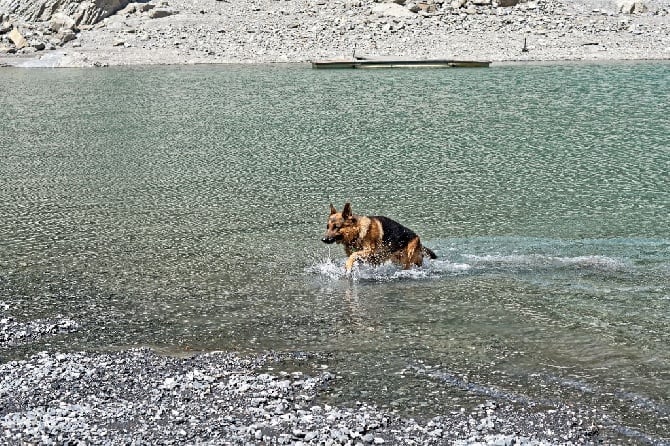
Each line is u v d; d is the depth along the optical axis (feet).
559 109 97.96
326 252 43.78
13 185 61.52
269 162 68.69
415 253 40.06
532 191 56.80
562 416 25.72
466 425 25.17
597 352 30.58
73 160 71.51
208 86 128.26
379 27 184.55
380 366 29.53
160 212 52.65
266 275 40.09
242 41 179.22
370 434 24.58
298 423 25.21
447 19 187.62
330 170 65.05
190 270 41.01
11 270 41.24
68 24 192.13
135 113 100.99
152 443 23.99
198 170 65.92
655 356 30.17
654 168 63.82
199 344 31.81
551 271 39.88
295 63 163.12
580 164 65.98
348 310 35.24
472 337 32.12
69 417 25.62
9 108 107.55
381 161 68.33
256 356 30.53
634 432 24.73
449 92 115.44
